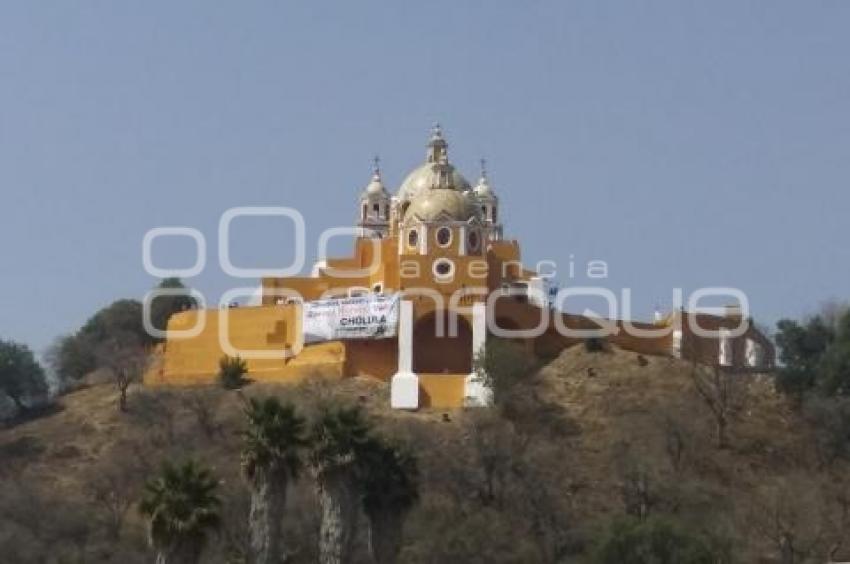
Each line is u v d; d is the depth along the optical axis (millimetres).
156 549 133125
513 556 192250
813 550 198000
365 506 149750
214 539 175375
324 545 143750
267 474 141125
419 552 188750
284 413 143125
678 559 177125
